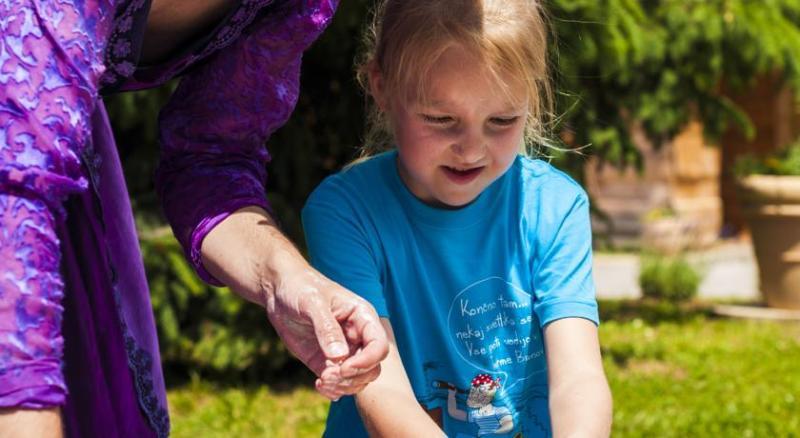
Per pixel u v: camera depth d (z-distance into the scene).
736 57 7.77
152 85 2.06
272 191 6.87
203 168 2.08
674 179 16.52
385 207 2.29
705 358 8.12
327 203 2.29
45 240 1.52
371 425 2.02
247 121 2.09
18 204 1.50
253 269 1.90
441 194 2.17
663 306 10.90
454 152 2.10
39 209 1.52
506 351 2.31
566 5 5.98
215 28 1.99
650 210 16.00
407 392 2.07
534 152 2.61
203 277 2.04
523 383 2.32
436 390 2.29
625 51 6.46
